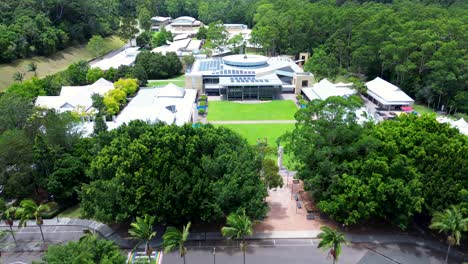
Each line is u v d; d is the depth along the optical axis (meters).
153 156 75.00
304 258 72.38
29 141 89.75
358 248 75.12
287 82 197.50
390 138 80.88
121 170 72.69
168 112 135.00
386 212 78.31
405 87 176.50
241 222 65.31
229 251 74.19
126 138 79.75
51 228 82.19
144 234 64.69
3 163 84.25
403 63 176.25
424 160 77.00
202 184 72.81
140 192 71.06
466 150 73.81
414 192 73.19
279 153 107.06
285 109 161.62
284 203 91.19
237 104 168.12
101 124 108.38
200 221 82.62
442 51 157.62
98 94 146.00
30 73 195.38
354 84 175.12
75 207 90.69
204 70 191.38
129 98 166.38
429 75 162.12
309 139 83.69
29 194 90.31
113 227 81.81
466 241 77.31
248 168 76.31
